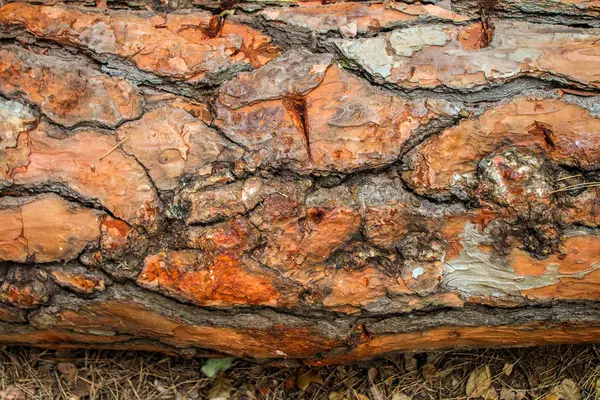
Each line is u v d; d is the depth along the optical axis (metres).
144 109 1.85
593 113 1.77
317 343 1.98
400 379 2.32
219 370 2.33
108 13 1.91
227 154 1.81
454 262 1.82
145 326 2.00
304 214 1.78
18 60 1.87
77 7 1.92
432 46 1.84
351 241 1.80
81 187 1.81
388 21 1.87
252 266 1.79
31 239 1.83
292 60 1.85
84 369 2.34
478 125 1.78
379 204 1.78
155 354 2.35
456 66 1.81
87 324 2.03
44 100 1.84
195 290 1.82
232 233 1.78
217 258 1.79
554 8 1.87
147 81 1.86
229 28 1.92
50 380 2.33
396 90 1.82
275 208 1.77
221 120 1.82
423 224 1.79
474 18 1.89
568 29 1.84
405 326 1.94
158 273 1.82
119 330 2.05
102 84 1.85
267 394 2.32
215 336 1.99
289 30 1.89
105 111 1.84
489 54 1.82
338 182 1.80
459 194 1.78
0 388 2.29
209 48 1.86
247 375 2.34
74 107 1.84
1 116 1.84
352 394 2.31
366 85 1.82
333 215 1.78
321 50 1.87
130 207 1.80
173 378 2.34
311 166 1.78
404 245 1.81
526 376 2.30
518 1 1.88
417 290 1.83
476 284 1.84
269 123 1.81
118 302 1.90
